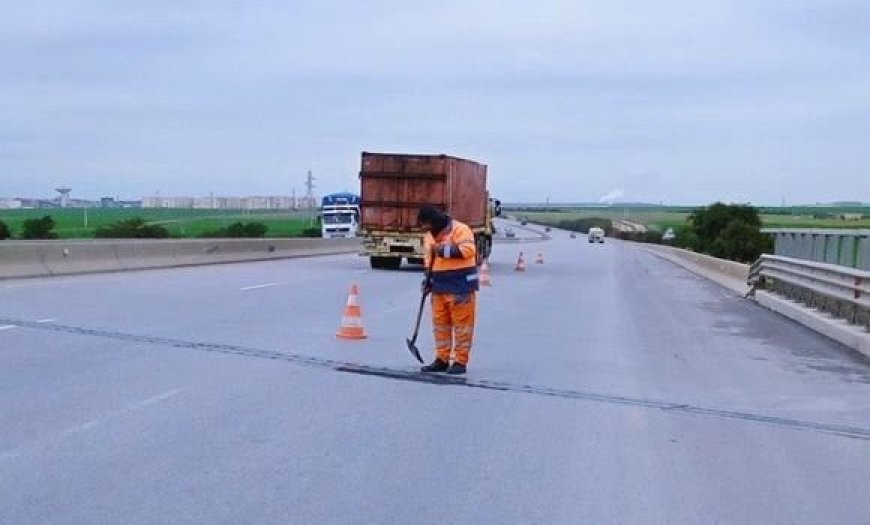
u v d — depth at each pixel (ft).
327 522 20.11
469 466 24.91
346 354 42.11
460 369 38.37
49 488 21.58
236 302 64.03
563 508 21.75
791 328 61.87
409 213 110.83
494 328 55.67
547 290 90.48
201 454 24.89
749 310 75.61
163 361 38.50
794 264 69.31
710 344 52.60
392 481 23.29
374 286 84.69
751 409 34.09
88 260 86.12
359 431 28.09
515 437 28.25
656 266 165.68
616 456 26.58
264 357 40.34
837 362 46.70
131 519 19.75
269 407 30.76
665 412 32.81
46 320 50.03
